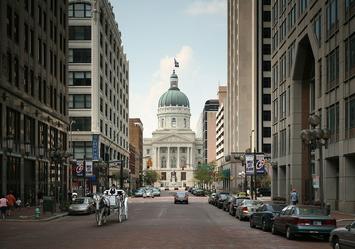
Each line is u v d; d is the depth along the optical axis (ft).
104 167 268.00
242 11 367.45
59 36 210.59
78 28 282.97
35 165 173.68
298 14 166.71
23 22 159.74
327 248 62.64
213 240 71.20
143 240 70.90
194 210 163.84
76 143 279.28
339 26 125.70
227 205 152.66
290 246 64.64
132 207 184.85
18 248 62.80
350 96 118.52
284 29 189.98
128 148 428.15
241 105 362.33
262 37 336.49
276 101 207.21
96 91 281.13
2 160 139.74
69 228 94.63
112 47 339.98
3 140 139.95
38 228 95.50
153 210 162.91
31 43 171.32
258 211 92.27
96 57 281.74
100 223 98.32
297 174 173.06
